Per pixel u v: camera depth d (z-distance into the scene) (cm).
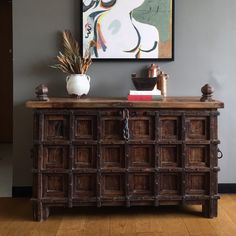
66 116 264
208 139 268
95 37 309
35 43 312
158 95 275
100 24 308
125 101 266
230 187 326
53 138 265
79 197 267
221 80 320
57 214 281
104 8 308
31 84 315
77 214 282
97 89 317
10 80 595
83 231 250
